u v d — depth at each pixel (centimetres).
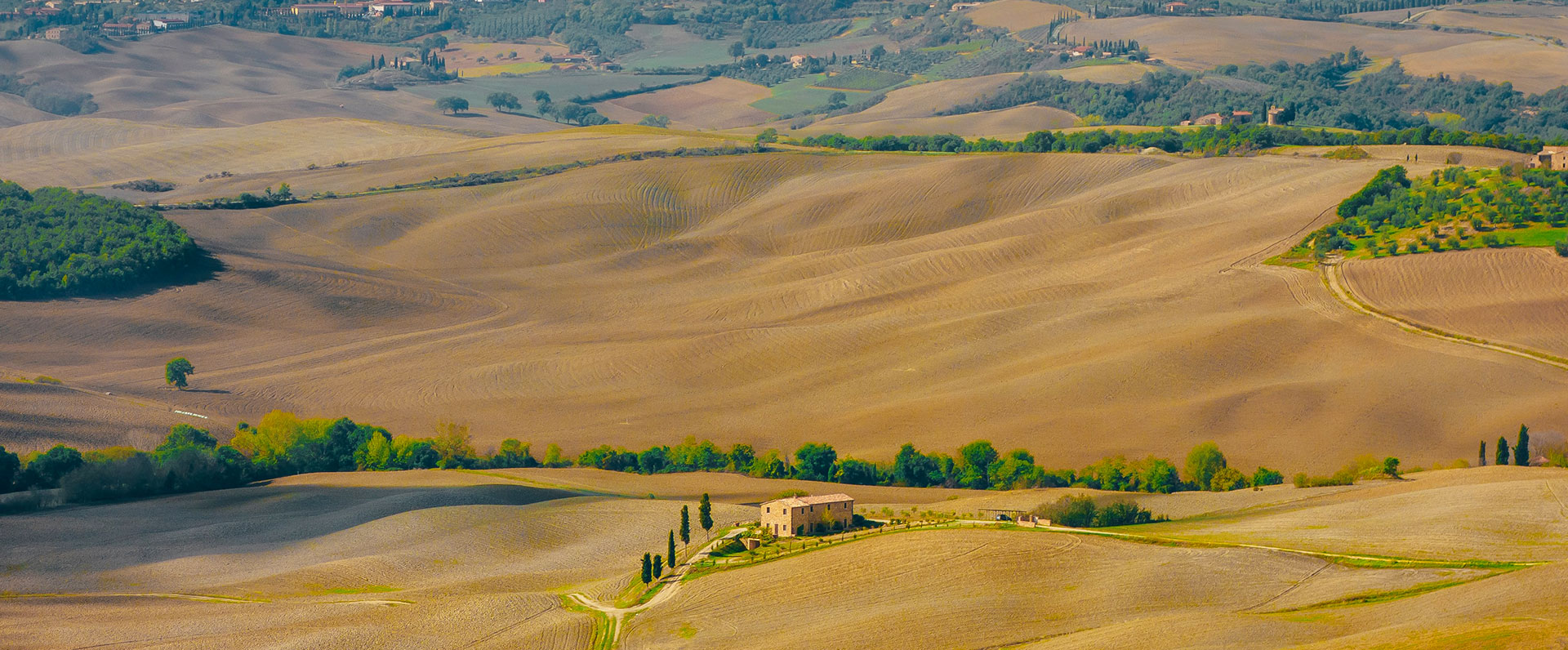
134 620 16975
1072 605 15250
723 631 15650
